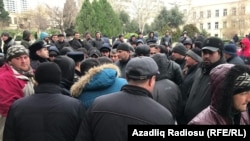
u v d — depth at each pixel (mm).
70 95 3148
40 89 2742
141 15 42938
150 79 2246
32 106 2662
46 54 4617
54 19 38594
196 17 71812
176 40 24828
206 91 3527
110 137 2115
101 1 30219
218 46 3588
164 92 3820
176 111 3896
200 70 3857
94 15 29016
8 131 2707
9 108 2842
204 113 2057
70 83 3395
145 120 2100
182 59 5809
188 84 4473
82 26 29000
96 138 2186
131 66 2225
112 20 30391
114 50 6723
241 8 54906
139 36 14383
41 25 40906
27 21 44312
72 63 3418
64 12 36719
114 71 3035
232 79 1908
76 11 38125
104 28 29422
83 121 2320
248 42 7637
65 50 6020
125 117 2117
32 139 2590
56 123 2609
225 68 1991
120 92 2275
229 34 54156
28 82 3445
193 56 4508
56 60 3379
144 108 2141
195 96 3668
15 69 3486
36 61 4480
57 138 2607
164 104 3758
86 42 11914
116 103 2184
